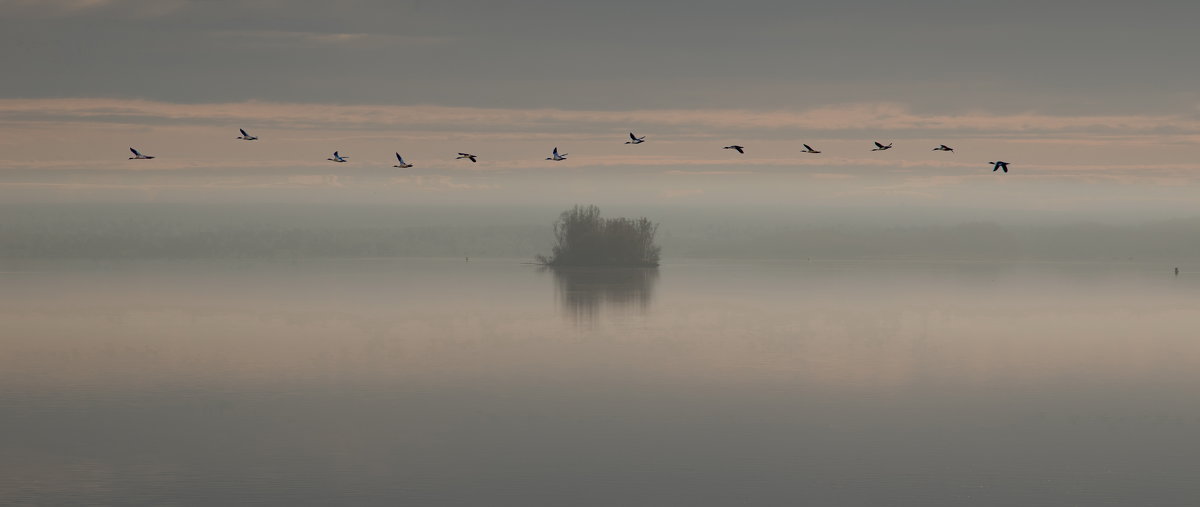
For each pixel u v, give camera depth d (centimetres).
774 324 7538
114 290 11412
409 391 4644
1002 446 3591
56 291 11256
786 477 3216
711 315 8200
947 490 3078
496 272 15775
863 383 4856
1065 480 3178
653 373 5144
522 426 3897
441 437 3725
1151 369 5328
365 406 4284
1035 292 11144
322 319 7950
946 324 7588
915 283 12862
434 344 6353
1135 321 7875
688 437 3722
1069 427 3891
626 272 15875
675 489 3089
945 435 3756
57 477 3186
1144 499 2989
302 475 3219
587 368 5322
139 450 3512
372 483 3136
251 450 3528
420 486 3114
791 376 5066
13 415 4081
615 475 3238
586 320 7806
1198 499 2986
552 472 3262
